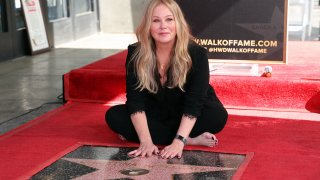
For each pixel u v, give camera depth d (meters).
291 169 2.81
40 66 6.82
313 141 3.32
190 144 3.22
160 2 3.04
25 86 5.53
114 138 3.44
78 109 4.26
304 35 7.38
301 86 4.05
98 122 3.85
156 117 3.23
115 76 4.39
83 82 4.47
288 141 3.32
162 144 3.24
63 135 3.51
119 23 10.59
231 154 3.09
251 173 2.75
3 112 4.43
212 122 3.19
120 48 8.46
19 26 7.67
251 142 3.31
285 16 4.28
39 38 7.98
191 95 3.07
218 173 2.78
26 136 3.49
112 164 2.94
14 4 7.45
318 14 7.35
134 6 10.48
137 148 3.23
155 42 3.10
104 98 4.45
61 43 8.94
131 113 3.13
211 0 4.38
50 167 2.89
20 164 2.94
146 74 3.09
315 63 4.83
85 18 9.94
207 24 4.43
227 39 4.41
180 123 3.12
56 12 8.84
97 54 7.83
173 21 3.03
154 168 2.86
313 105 4.06
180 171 2.81
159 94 3.15
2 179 2.71
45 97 4.98
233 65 4.51
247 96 4.17
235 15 4.36
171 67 3.07
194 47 3.12
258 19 4.33
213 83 4.20
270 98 4.12
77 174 2.79
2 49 7.21
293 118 3.89
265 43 4.35
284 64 4.44
